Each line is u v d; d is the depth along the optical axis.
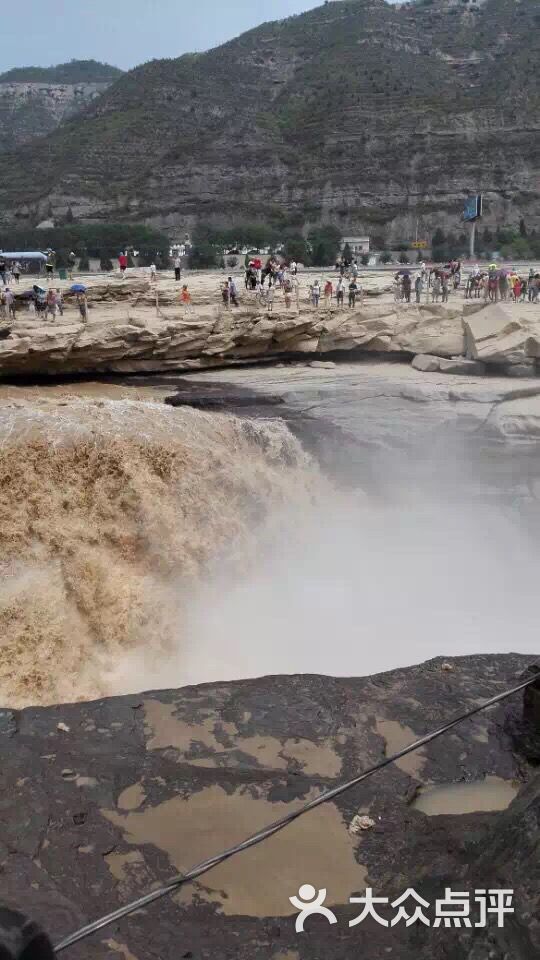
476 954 2.22
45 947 1.60
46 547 14.91
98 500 15.66
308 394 22.47
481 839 2.85
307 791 3.52
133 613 14.52
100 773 3.56
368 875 3.08
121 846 3.17
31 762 3.61
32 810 3.31
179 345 24.73
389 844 3.22
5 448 15.51
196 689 4.28
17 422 16.39
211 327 24.88
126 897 2.93
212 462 17.34
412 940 2.71
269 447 19.36
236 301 27.61
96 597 14.65
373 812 3.41
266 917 2.87
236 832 3.29
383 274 40.38
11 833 3.19
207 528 16.62
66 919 2.78
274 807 3.43
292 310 26.66
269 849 3.20
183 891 2.98
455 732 3.92
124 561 15.52
